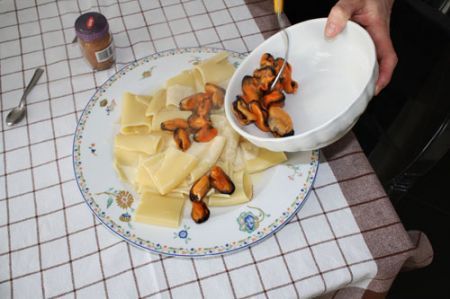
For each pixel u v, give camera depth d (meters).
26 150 0.70
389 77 0.67
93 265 0.59
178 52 0.77
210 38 0.83
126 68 0.75
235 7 0.87
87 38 0.73
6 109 0.75
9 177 0.68
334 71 0.65
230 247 0.58
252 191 0.63
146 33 0.84
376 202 0.63
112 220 0.60
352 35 0.62
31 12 0.89
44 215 0.64
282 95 0.62
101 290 0.57
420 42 0.71
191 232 0.59
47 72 0.79
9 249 0.61
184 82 0.73
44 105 0.75
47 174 0.68
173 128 0.66
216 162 0.65
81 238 0.61
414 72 0.74
